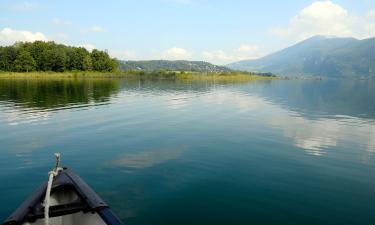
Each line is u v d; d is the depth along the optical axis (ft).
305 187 44.93
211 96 170.81
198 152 60.18
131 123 86.12
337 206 39.52
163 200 39.99
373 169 53.01
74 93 167.43
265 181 46.80
